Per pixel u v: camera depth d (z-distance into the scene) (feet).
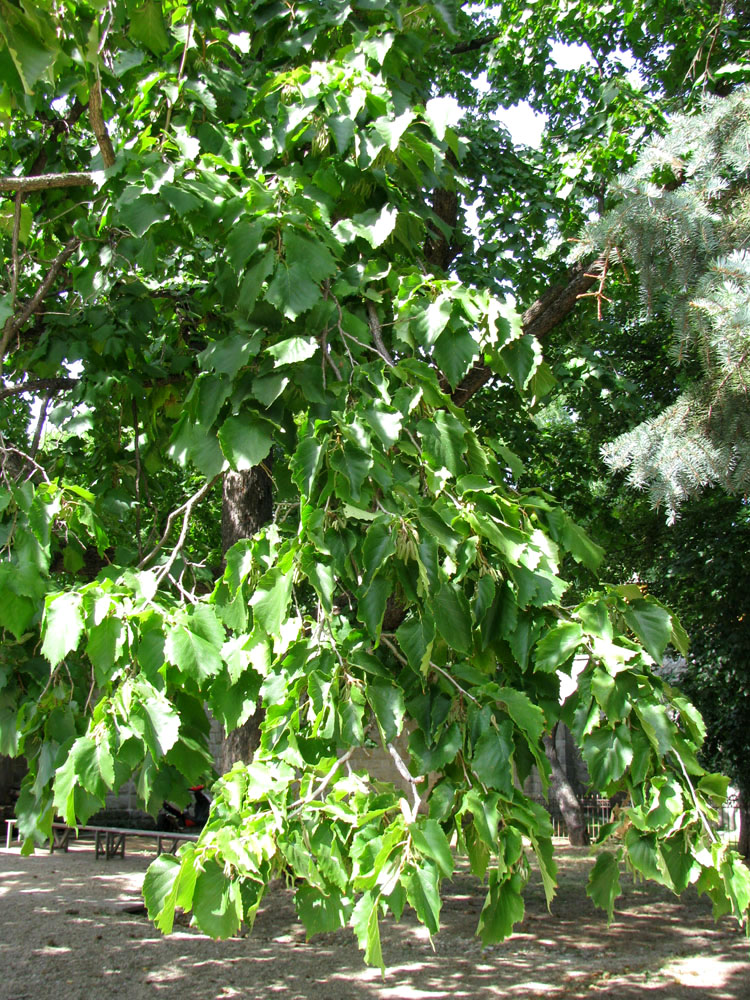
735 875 6.37
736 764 37.14
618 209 13.29
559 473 28.09
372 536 6.43
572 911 30.17
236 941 24.36
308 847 6.05
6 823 44.83
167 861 6.22
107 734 6.59
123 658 7.18
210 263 16.01
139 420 14.48
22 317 11.73
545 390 9.23
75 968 21.13
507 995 19.94
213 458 8.32
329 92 9.95
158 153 9.34
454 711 7.11
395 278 9.34
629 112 22.30
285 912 27.89
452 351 8.29
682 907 31.22
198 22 11.67
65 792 6.64
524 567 7.05
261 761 6.64
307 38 11.73
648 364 27.94
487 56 27.20
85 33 10.23
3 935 24.21
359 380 8.00
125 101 13.14
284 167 10.08
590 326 24.79
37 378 14.62
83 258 13.19
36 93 11.73
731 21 20.63
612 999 19.89
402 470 7.54
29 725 8.38
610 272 17.88
